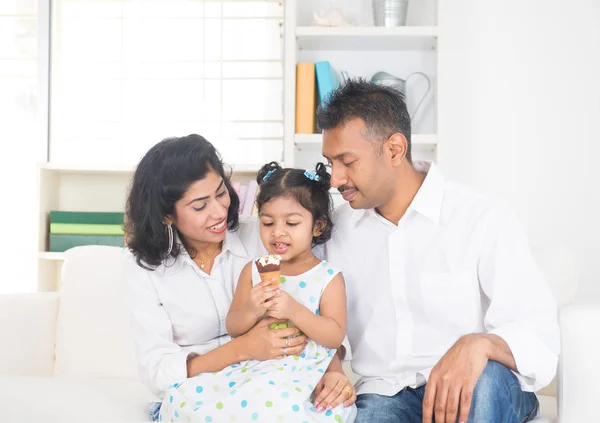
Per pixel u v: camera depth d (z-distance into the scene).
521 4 3.09
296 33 2.91
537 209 3.07
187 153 1.63
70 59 3.36
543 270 1.98
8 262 3.36
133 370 2.09
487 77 3.10
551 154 3.08
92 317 2.13
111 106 3.37
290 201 1.65
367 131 1.63
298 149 3.10
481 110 3.10
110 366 2.10
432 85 3.11
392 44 3.04
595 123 3.06
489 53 3.10
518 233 1.66
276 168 1.77
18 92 3.39
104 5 3.37
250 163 3.32
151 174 1.65
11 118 3.38
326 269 1.68
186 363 1.62
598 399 1.62
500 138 3.09
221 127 3.33
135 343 1.72
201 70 3.35
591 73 3.07
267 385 1.50
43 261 3.05
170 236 1.70
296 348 1.56
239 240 1.80
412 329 1.71
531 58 3.09
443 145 3.08
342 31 2.90
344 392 1.53
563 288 1.96
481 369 1.42
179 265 1.72
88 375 2.10
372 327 1.74
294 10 2.90
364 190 1.66
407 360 1.69
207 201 1.64
